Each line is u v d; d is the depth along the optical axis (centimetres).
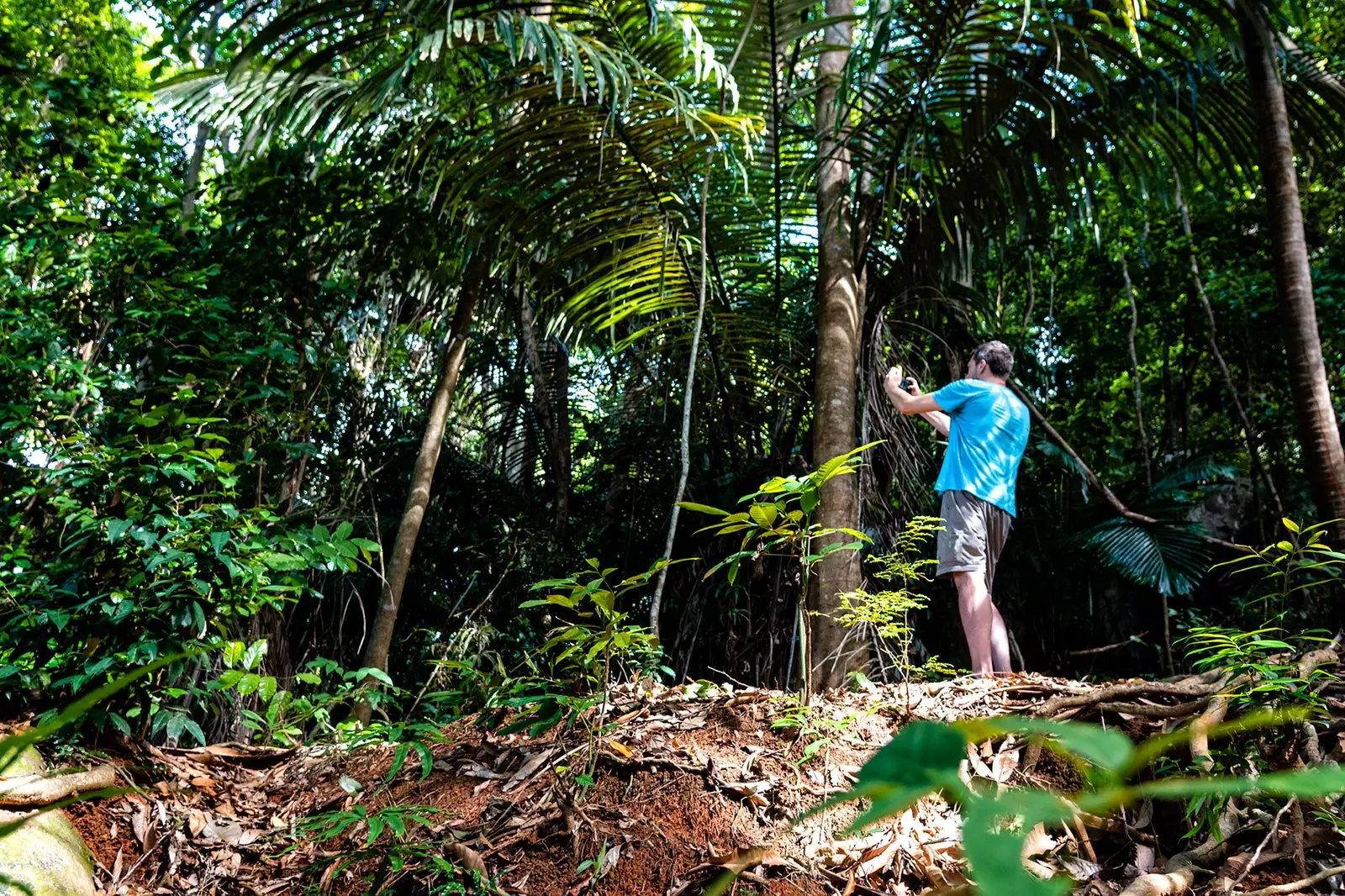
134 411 363
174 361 473
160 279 474
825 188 532
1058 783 266
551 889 251
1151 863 241
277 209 598
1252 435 765
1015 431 429
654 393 703
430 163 613
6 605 316
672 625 668
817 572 441
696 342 450
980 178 521
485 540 814
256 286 573
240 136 661
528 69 459
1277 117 511
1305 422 493
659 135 477
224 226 598
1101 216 855
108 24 918
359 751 335
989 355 441
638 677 330
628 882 249
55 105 543
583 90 417
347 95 561
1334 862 231
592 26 460
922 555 571
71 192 529
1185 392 899
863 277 531
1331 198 794
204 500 364
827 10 584
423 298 715
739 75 518
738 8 485
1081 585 806
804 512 275
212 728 494
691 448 680
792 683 558
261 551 337
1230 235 808
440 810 283
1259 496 842
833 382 493
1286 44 586
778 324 587
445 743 326
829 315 506
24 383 401
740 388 619
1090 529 711
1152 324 910
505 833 270
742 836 255
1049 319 925
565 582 268
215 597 338
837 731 293
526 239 523
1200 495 750
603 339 703
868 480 512
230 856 284
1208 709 263
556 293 623
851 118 589
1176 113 480
